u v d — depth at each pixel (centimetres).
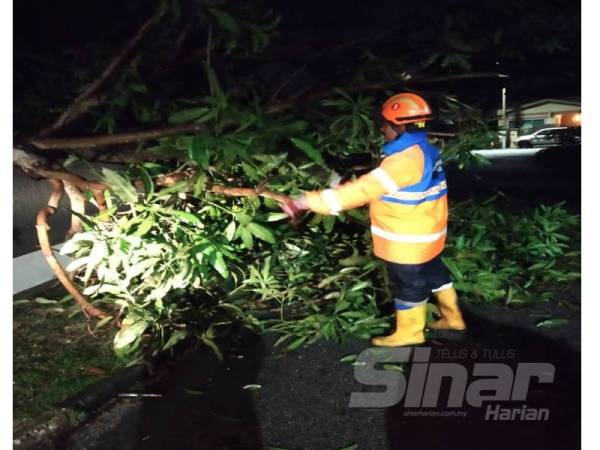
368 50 521
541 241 603
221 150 368
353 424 316
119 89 427
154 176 416
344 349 412
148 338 415
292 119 458
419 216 371
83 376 362
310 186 444
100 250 371
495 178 1548
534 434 304
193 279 414
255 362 397
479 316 466
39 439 303
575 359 387
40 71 537
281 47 565
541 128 3122
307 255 521
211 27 405
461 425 314
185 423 321
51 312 461
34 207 587
